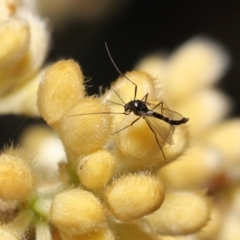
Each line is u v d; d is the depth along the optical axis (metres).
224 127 0.10
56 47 0.14
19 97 0.09
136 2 0.17
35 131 0.11
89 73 0.16
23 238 0.07
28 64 0.08
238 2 0.18
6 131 0.12
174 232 0.08
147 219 0.08
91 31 0.15
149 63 0.11
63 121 0.07
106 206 0.07
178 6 0.18
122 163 0.07
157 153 0.07
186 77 0.10
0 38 0.08
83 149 0.07
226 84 0.17
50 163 0.10
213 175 0.10
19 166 0.07
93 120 0.07
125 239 0.08
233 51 0.18
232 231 0.10
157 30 0.18
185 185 0.09
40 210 0.07
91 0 0.14
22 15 0.08
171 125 0.07
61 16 0.14
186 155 0.09
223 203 0.10
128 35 0.17
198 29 0.18
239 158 0.10
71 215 0.07
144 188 0.07
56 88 0.07
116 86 0.08
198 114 0.10
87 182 0.07
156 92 0.08
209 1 0.18
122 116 0.08
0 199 0.07
